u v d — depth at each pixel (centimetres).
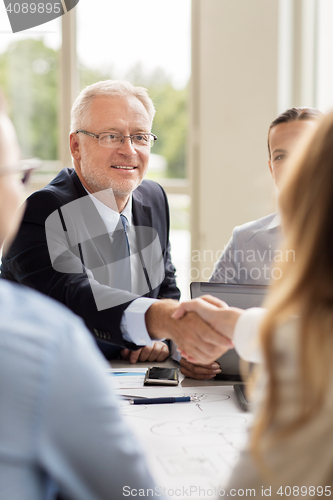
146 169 178
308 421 47
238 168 297
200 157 302
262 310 81
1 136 51
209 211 302
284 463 48
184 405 97
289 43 294
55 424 44
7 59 307
